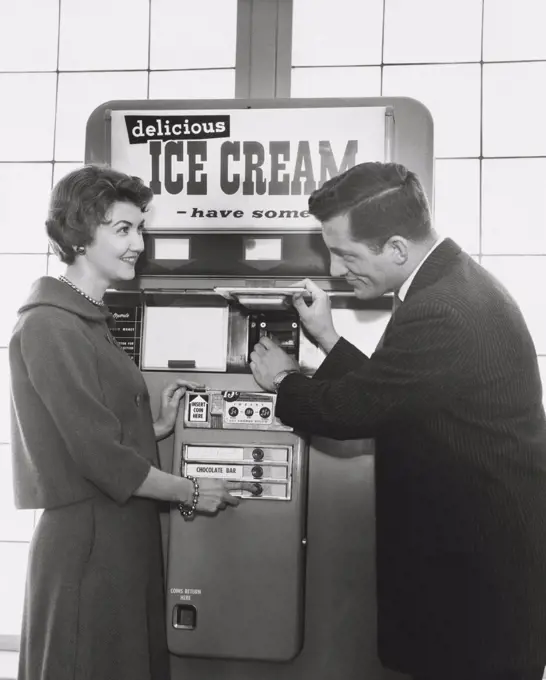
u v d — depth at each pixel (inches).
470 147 113.7
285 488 73.8
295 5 116.9
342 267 65.1
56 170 121.7
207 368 77.5
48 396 62.5
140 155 79.4
